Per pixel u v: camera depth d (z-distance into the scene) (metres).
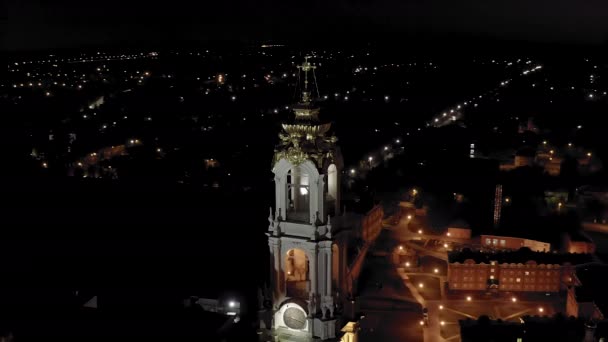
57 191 180.38
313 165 48.78
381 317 116.75
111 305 76.19
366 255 143.00
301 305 50.56
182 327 67.69
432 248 152.00
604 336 93.62
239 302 83.56
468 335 96.12
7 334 62.16
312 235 49.56
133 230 148.50
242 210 167.75
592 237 158.88
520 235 152.62
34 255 124.19
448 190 191.62
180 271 116.38
